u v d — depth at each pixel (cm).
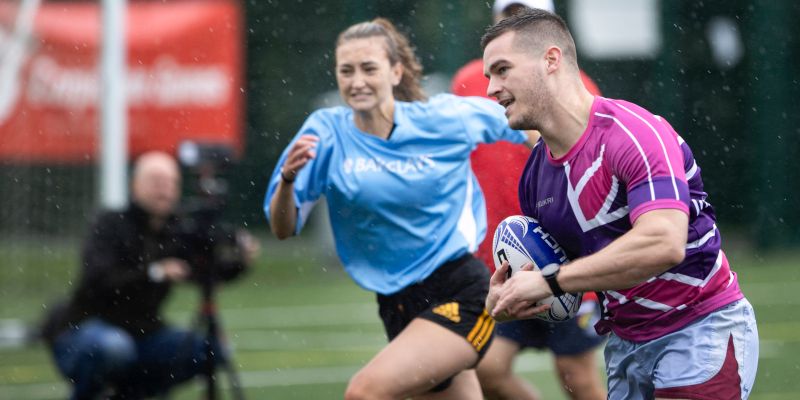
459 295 1881
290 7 5806
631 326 1495
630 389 1551
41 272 4834
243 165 5828
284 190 1870
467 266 1906
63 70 4312
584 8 5941
